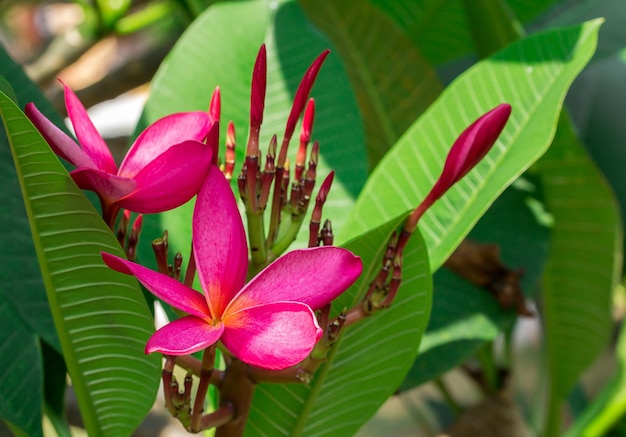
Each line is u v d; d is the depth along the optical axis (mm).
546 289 808
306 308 432
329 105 659
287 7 688
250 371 503
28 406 583
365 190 610
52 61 1072
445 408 1010
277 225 500
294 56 673
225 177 492
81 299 511
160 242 481
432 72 754
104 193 483
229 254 453
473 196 595
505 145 601
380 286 495
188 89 660
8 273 588
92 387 538
